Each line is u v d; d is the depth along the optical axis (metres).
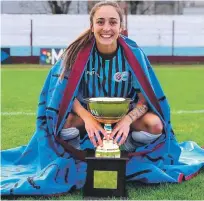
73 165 3.85
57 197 3.62
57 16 26.75
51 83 4.05
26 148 4.50
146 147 4.05
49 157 3.96
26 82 15.45
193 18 26.39
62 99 3.88
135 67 3.97
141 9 31.38
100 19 3.81
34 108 9.34
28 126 7.07
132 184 3.91
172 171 4.09
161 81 15.81
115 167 3.59
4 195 3.58
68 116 3.93
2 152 4.61
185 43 26.47
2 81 15.79
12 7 29.66
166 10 31.33
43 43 26.86
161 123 4.02
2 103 10.16
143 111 3.96
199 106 9.90
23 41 26.50
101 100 3.69
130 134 4.07
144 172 3.86
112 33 3.84
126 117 3.87
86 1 29.73
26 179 3.75
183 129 7.04
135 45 4.14
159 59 25.23
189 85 14.55
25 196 3.61
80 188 3.79
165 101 4.15
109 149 3.63
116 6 3.87
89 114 3.86
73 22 26.97
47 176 3.70
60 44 27.00
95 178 3.60
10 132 6.54
